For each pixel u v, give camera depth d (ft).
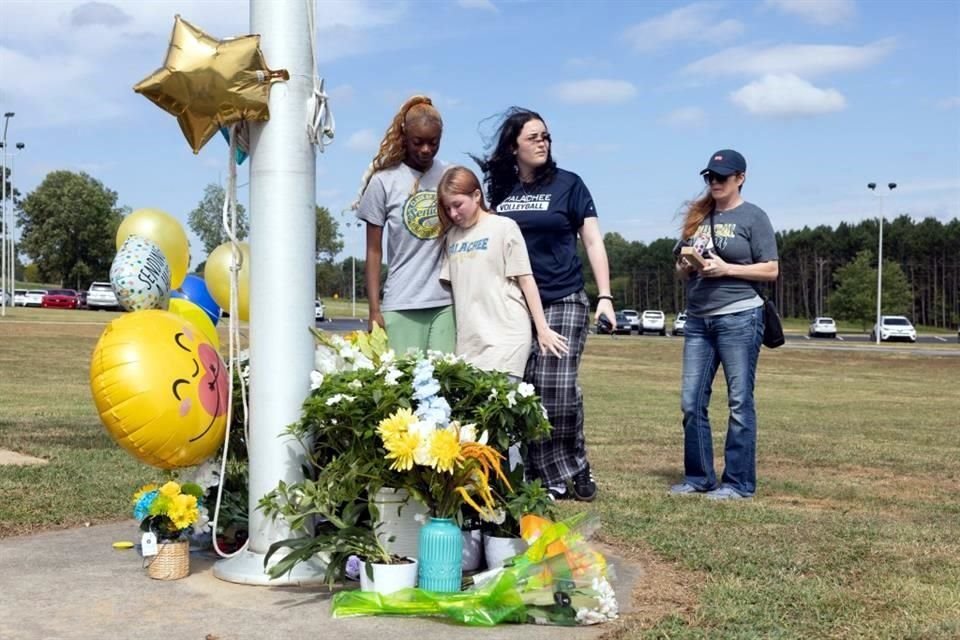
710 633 10.62
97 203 291.17
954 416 42.06
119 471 21.12
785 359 101.76
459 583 11.73
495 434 12.78
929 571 13.62
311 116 12.66
